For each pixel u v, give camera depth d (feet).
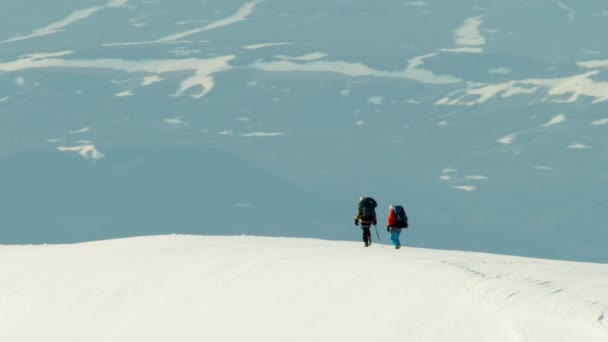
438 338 90.27
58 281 143.64
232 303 118.93
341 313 105.29
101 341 120.78
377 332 97.09
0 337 129.18
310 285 116.67
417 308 99.60
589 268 118.93
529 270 114.32
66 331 126.52
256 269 129.08
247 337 107.96
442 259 126.82
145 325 121.08
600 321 84.02
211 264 136.05
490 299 96.22
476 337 87.35
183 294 126.82
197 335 113.39
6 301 140.46
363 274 115.85
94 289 136.87
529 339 81.87
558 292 96.22
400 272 113.70
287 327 106.63
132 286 134.62
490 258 136.05
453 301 98.63
